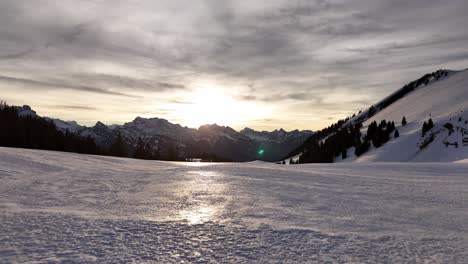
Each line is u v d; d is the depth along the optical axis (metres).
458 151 108.38
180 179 20.25
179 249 6.52
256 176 22.92
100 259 5.84
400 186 18.14
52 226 7.89
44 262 5.62
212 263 5.83
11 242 6.62
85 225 8.09
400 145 131.88
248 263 5.86
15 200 11.42
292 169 32.59
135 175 22.66
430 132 130.25
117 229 7.83
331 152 163.25
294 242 7.13
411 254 6.41
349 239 7.41
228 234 7.66
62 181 17.31
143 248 6.52
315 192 15.24
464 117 129.62
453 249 6.74
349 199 13.30
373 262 5.97
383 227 8.59
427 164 39.62
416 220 9.48
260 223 8.81
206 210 10.58
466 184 19.27
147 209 10.63
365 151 143.25
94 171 24.14
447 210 11.05
